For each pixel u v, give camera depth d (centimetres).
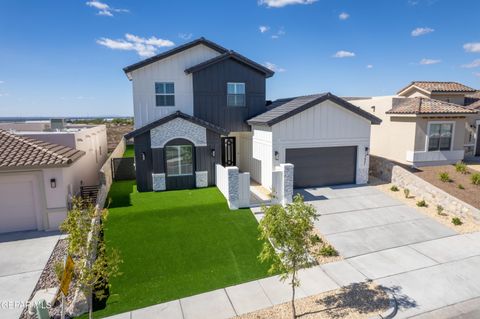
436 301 767
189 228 1169
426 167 1888
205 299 788
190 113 1909
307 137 1662
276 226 668
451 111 1991
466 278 866
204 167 1692
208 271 912
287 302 767
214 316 722
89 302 672
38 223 1253
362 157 1789
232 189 1339
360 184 1794
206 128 1669
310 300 772
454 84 2741
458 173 1752
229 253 1007
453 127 2095
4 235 1209
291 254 681
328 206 1428
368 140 1788
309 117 1650
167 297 800
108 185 1720
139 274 895
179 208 1348
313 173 1722
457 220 1231
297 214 677
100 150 2466
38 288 853
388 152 2241
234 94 1933
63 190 1255
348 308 735
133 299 793
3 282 880
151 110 1864
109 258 712
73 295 820
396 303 757
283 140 1623
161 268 925
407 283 843
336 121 1706
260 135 1767
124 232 1134
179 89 1888
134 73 1822
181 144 1645
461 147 2152
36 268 955
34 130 2245
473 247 1051
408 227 1212
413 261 962
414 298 778
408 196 1562
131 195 1561
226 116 1930
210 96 1897
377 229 1195
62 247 1098
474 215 1240
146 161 1617
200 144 1670
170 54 1841
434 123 2045
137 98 1839
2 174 1190
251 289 826
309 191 1653
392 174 1780
